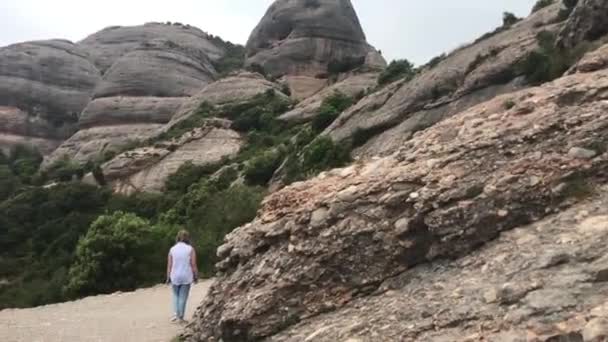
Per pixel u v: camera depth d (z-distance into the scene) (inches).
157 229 1032.8
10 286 1519.4
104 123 3740.2
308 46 4001.0
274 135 2404.0
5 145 4293.8
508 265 254.8
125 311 629.6
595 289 218.4
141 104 3772.1
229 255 356.2
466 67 1347.2
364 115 1544.0
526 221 280.2
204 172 2185.0
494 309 232.2
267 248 336.8
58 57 4847.4
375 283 293.6
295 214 330.6
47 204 2113.7
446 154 320.5
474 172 302.2
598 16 1058.1
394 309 264.8
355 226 305.9
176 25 5772.6
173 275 514.0
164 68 4074.8
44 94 4621.1
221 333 321.7
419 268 289.1
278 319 300.2
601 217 255.6
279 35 4293.8
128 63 4060.0
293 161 1467.8
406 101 1419.8
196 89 4052.7
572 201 276.4
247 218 1168.2
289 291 304.7
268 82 3304.6
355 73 3321.9
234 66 4616.1
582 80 338.3
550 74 1087.0
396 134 1332.4
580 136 296.0
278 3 4456.2
